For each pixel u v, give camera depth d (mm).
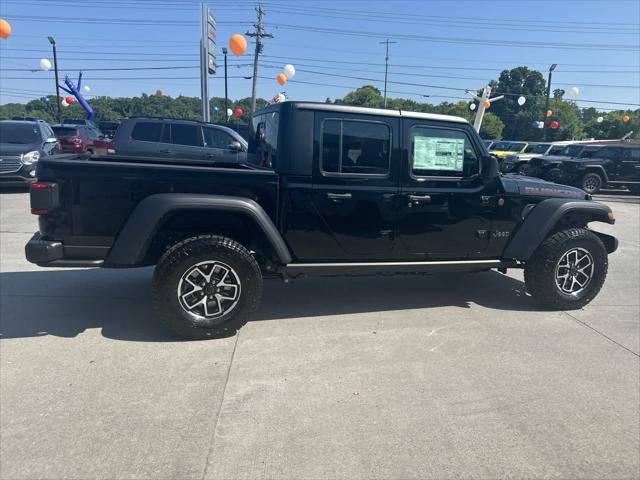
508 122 72500
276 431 2578
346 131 3820
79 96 31641
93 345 3521
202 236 3562
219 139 10305
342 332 3924
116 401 2809
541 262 4434
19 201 9938
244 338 3742
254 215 3582
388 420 2709
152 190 3463
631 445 2559
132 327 3861
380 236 4027
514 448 2504
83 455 2344
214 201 3480
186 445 2441
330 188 3809
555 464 2395
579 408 2895
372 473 2285
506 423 2721
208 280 3576
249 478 2229
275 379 3121
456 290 5164
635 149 15953
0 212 8703
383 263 4102
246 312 3686
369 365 3357
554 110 61500
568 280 4598
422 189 4055
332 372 3240
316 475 2262
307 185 3762
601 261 4566
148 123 10000
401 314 4383
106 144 13227
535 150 23141
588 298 4625
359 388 3043
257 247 3854
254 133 4754
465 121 4133
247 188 3650
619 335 4035
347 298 4797
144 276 5234
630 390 3123
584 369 3395
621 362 3523
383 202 3961
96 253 3479
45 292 4637
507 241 4469
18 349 3422
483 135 61688
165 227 3693
